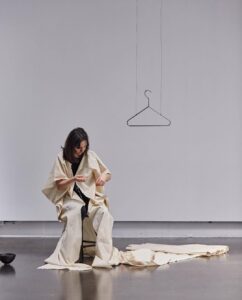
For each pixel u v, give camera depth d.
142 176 6.82
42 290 3.94
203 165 6.78
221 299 3.67
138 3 6.88
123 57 6.86
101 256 4.83
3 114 6.91
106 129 6.84
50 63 6.90
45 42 6.90
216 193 6.78
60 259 4.88
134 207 6.80
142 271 4.61
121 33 6.87
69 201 5.10
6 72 6.91
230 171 6.77
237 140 6.77
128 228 6.89
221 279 4.29
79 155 5.18
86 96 6.86
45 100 6.88
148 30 6.86
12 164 6.91
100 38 6.88
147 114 6.82
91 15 6.89
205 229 6.86
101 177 5.19
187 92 6.81
